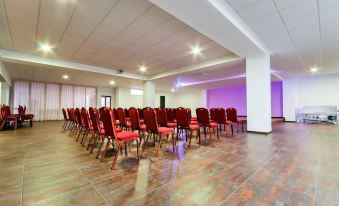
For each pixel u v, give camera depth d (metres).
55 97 10.78
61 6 2.92
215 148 3.24
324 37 4.13
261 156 2.72
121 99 12.82
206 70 6.93
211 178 1.90
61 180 1.84
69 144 3.63
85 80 9.80
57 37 4.19
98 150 2.90
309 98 9.31
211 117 4.86
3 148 3.27
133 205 1.38
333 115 8.43
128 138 2.38
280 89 10.33
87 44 4.65
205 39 4.35
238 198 1.49
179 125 3.64
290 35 4.03
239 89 12.16
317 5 2.86
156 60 6.25
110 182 1.80
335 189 1.64
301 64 6.68
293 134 4.93
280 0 2.74
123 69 7.72
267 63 5.01
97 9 3.02
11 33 3.94
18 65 6.40
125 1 2.81
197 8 2.72
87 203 1.41
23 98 9.74
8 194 1.54
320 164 2.35
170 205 1.38
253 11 3.06
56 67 6.19
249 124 5.19
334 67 7.15
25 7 2.93
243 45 4.21
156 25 3.62
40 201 1.43
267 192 1.59
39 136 4.62
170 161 2.48
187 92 15.90
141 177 1.92
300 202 1.42
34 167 2.24
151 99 9.43
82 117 3.94
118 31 3.88
